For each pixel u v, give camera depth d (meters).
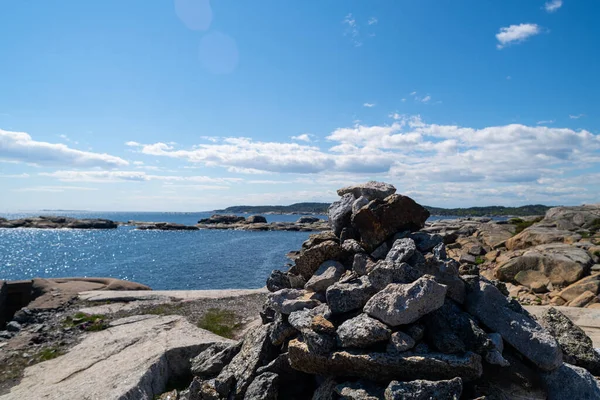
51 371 6.85
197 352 7.43
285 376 5.40
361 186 7.54
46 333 9.05
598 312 9.75
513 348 4.89
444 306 5.02
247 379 5.34
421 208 6.50
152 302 11.50
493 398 4.23
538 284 15.23
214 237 85.88
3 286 12.70
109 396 5.47
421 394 3.89
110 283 13.85
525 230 22.38
